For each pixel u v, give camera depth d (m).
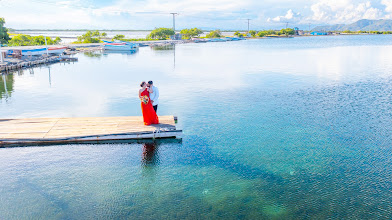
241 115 15.58
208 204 7.56
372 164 9.93
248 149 11.15
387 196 7.97
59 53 51.28
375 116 15.22
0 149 10.63
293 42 119.75
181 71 32.72
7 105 17.62
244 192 8.15
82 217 6.93
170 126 12.34
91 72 32.03
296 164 9.91
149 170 9.36
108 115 15.53
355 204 7.60
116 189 8.18
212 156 10.50
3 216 6.88
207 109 16.77
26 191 7.98
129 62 42.22
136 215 7.05
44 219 6.81
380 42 113.25
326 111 16.22
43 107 17.17
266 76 28.98
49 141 11.05
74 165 9.58
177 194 8.01
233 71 32.69
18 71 33.09
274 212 7.25
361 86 23.03
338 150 11.09
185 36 142.00
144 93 12.12
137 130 11.80
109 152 10.65
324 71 32.09
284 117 15.20
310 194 8.08
